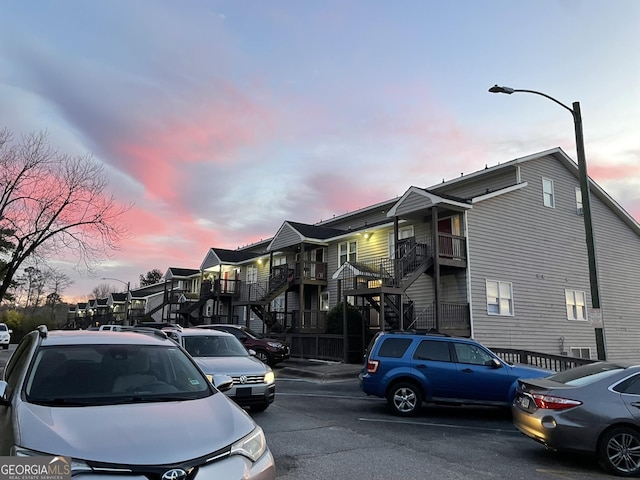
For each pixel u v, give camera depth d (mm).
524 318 20438
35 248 22109
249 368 8891
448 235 18875
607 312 24125
